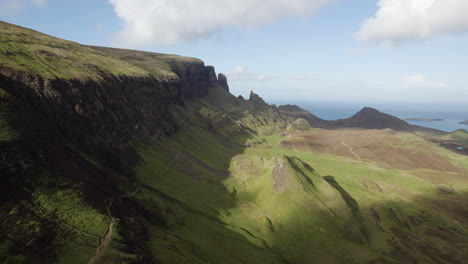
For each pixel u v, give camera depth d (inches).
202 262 2915.8
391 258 4382.4
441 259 4704.7
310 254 4168.3
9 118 2888.8
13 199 2314.2
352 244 4517.7
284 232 4598.9
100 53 7445.9
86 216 2568.9
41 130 3169.3
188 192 4923.7
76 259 2126.0
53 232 2246.6
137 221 3004.4
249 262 3442.4
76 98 4183.1
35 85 3683.6
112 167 4089.6
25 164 2625.5
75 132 3855.8
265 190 5802.2
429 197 7391.7
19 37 5147.6
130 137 5310.0
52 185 2677.2
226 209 4940.9
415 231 5600.4
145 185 4264.3
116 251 2297.0
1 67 3513.8
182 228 3570.4
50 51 5132.9
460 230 5787.4
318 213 5039.4
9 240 2000.5
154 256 2581.2
